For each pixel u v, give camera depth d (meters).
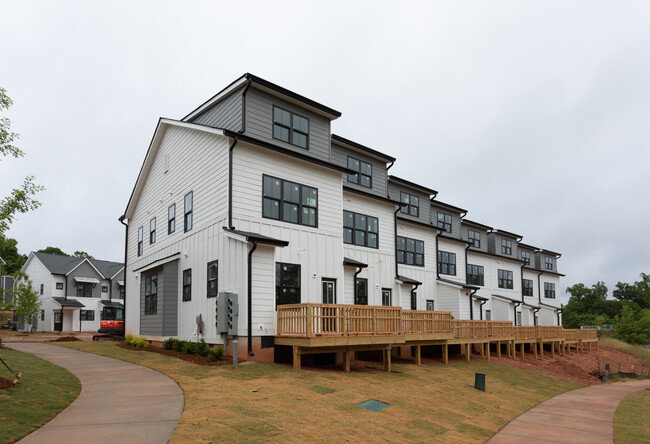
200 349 14.75
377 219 23.11
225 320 14.04
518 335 26.22
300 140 17.70
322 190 17.83
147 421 7.41
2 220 9.09
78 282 44.59
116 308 44.97
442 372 16.91
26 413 7.35
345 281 20.33
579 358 30.61
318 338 13.10
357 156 22.84
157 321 18.62
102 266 48.94
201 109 18.62
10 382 9.02
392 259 23.66
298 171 17.05
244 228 15.03
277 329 14.39
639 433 10.88
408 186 27.17
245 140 15.20
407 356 20.69
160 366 12.96
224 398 9.22
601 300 85.44
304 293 16.34
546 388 18.25
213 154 16.22
